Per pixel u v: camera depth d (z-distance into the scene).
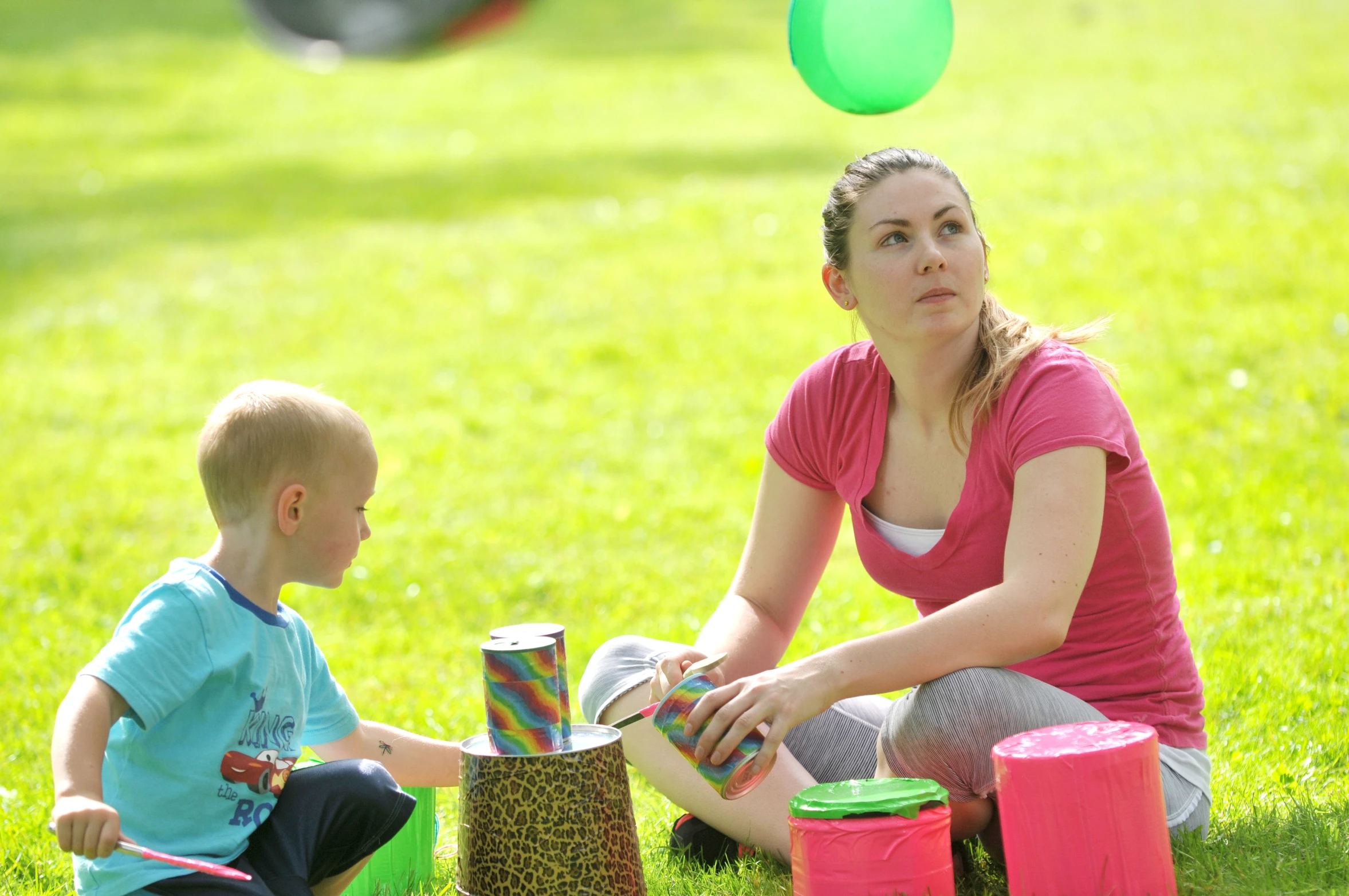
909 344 8.95
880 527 9.47
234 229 46.03
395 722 12.91
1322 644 13.00
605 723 9.72
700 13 93.06
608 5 95.88
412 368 31.36
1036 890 7.68
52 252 43.94
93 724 7.44
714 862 9.60
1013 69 67.69
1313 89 55.09
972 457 8.88
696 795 9.45
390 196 50.28
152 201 51.41
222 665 7.98
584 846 7.81
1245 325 28.05
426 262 40.50
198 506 23.44
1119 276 32.78
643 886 8.18
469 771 7.98
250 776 8.12
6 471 25.58
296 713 8.52
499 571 18.88
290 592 17.86
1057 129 52.31
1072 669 8.94
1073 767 7.55
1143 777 7.68
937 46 9.23
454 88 72.75
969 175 45.38
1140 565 8.81
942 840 7.76
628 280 37.44
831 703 8.20
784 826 9.27
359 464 8.60
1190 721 8.97
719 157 53.66
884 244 8.88
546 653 7.87
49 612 17.69
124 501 23.62
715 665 8.50
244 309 36.88
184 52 82.88
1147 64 65.56
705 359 30.59
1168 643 8.98
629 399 28.42
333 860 8.44
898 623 15.32
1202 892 8.02
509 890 7.80
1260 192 38.75
